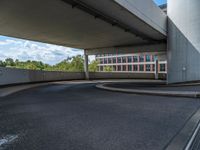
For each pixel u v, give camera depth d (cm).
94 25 1667
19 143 359
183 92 1045
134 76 3800
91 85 1927
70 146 345
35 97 991
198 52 1864
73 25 1672
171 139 381
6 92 1206
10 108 687
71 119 534
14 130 436
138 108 692
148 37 2198
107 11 1272
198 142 366
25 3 1155
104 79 3425
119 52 2883
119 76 3669
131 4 1250
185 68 1905
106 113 610
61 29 1816
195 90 1212
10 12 1315
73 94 1134
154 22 1709
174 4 1967
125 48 2822
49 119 533
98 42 2566
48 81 2475
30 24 1634
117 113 611
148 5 1562
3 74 1551
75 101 855
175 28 1966
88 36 2152
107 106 731
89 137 391
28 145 349
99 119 534
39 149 331
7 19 1481
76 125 476
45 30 1862
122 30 1839
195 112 622
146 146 345
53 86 1777
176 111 639
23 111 637
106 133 416
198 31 1864
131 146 345
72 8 1235
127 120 524
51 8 1246
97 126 468
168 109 673
